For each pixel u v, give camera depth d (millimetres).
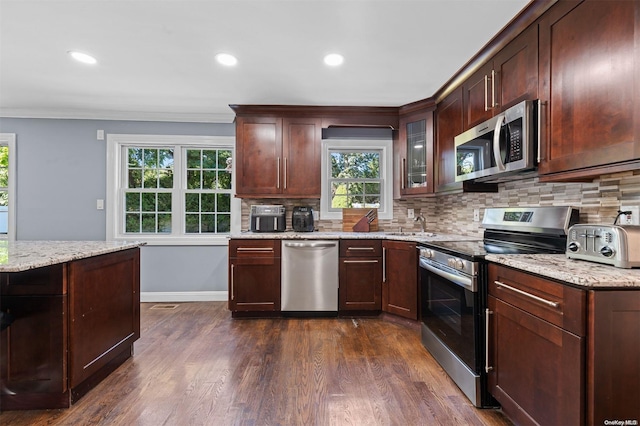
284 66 2400
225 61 2328
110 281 1979
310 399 1724
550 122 1582
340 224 3652
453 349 1902
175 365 2107
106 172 3604
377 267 3027
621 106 1219
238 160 3285
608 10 1271
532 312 1305
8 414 1598
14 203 3535
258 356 2238
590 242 1360
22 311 1615
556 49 1544
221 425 1517
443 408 1651
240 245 3029
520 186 2303
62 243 2213
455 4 1676
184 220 3750
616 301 1051
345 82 2680
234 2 1665
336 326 2836
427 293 2332
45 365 1617
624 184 1547
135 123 3629
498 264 1553
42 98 3113
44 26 1881
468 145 2273
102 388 1834
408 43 2064
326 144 3643
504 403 1497
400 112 3285
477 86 2268
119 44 2096
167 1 1657
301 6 1697
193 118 3627
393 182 3588
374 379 1933
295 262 3039
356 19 1812
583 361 1063
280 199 3652
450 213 3293
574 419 1088
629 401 1050
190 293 3674
